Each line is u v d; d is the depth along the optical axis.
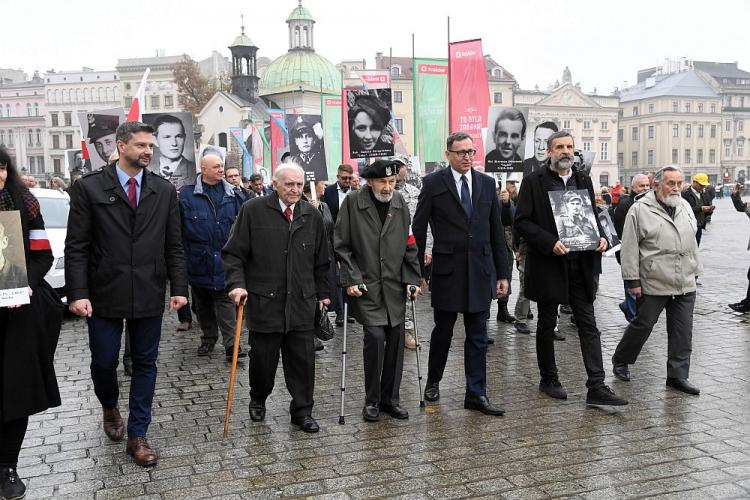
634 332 6.30
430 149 12.54
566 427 5.23
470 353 5.68
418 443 4.95
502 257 5.77
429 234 8.87
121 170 4.73
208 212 7.50
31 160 101.88
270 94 62.97
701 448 4.77
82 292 4.54
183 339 8.71
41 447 4.96
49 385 4.31
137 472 4.50
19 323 4.16
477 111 11.38
